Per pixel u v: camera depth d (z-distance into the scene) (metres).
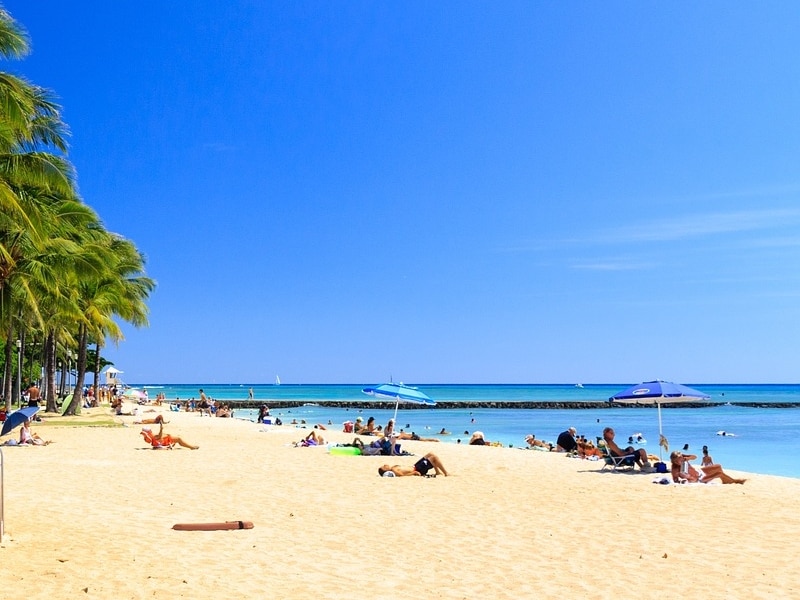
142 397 85.12
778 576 7.87
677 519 11.41
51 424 36.00
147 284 53.59
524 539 9.84
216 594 6.93
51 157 24.44
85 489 13.54
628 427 56.97
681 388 18.66
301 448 24.08
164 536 9.45
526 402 113.25
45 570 7.47
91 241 37.75
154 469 17.11
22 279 29.67
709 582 7.64
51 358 47.09
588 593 7.23
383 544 9.43
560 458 21.97
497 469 18.44
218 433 32.31
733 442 41.41
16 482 14.23
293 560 8.41
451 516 11.58
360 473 17.17
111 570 7.60
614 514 11.86
